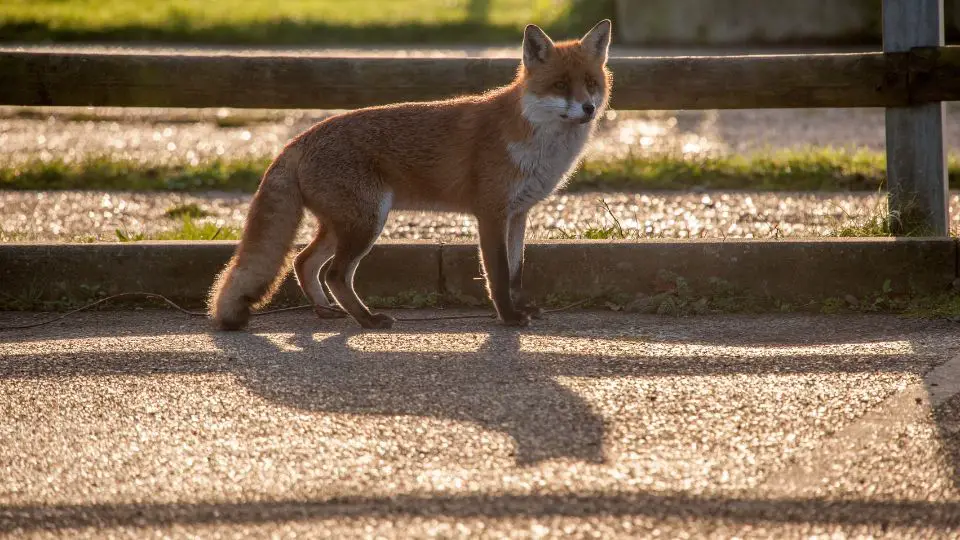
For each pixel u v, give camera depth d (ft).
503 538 19.47
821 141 80.94
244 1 201.36
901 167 42.37
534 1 193.67
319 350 32.19
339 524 20.15
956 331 33.88
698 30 138.10
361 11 183.11
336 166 35.53
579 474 22.16
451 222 52.60
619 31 144.36
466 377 28.76
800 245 38.52
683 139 83.35
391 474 22.33
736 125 91.76
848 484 21.66
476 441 24.02
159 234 46.85
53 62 42.63
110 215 55.62
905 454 23.04
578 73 35.60
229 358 31.14
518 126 35.47
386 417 25.61
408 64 42.47
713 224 51.34
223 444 24.14
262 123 94.73
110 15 169.48
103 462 23.29
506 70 42.29
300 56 42.86
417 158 36.11
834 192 60.34
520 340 33.37
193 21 161.79
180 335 34.73
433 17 169.48
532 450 23.47
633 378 28.43
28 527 20.33
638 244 38.93
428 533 19.70
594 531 19.75
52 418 26.05
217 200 60.95
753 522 20.13
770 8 134.92
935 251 38.34
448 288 39.83
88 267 39.83
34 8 178.70
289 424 25.29
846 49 126.52
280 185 35.96
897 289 38.50
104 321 37.73
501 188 35.91
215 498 21.36
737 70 41.91
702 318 37.42
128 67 42.63
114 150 78.54
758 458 22.97
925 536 19.58
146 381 28.78
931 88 41.22
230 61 42.55
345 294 36.09
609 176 64.08
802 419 25.16
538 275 39.37
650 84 42.19
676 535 19.62
